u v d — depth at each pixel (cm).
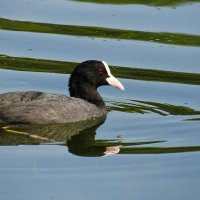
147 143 1480
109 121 1600
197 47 2009
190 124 1577
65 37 2038
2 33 2048
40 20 2128
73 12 2194
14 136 1465
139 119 1609
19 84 1772
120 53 1962
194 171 1345
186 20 2153
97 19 2150
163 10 2233
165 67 1898
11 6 2222
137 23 2133
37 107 1509
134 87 1800
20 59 1905
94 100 1673
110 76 1700
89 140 1488
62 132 1525
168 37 2062
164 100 1730
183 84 1812
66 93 1736
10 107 1484
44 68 1862
